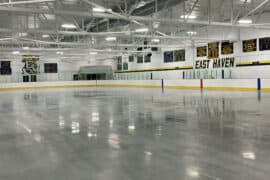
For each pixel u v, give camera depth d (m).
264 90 18.98
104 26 19.48
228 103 11.31
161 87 28.27
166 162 3.82
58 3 13.62
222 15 18.16
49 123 7.27
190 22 13.46
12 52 29.86
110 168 3.61
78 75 38.31
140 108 10.31
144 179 3.21
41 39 26.06
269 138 5.18
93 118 8.01
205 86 23.33
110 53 35.62
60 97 17.11
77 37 24.81
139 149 4.52
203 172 3.42
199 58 26.27
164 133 5.76
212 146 4.65
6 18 16.88
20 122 7.51
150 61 33.19
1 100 15.38
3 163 3.93
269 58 19.92
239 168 3.55
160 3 13.14
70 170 3.57
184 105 11.03
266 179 3.18
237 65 22.33
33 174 3.46
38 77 36.00
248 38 21.33
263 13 19.31
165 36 20.27
